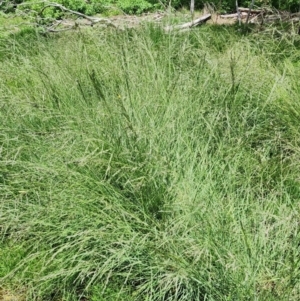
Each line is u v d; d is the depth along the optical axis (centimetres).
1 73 587
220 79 531
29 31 945
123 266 383
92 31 685
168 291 367
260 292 325
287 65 567
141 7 1348
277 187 422
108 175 407
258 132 504
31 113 474
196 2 1252
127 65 519
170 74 519
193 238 356
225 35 757
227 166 436
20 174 430
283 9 1053
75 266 375
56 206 401
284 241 354
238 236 356
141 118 445
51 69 548
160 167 403
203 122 474
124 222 378
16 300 380
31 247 412
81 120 438
